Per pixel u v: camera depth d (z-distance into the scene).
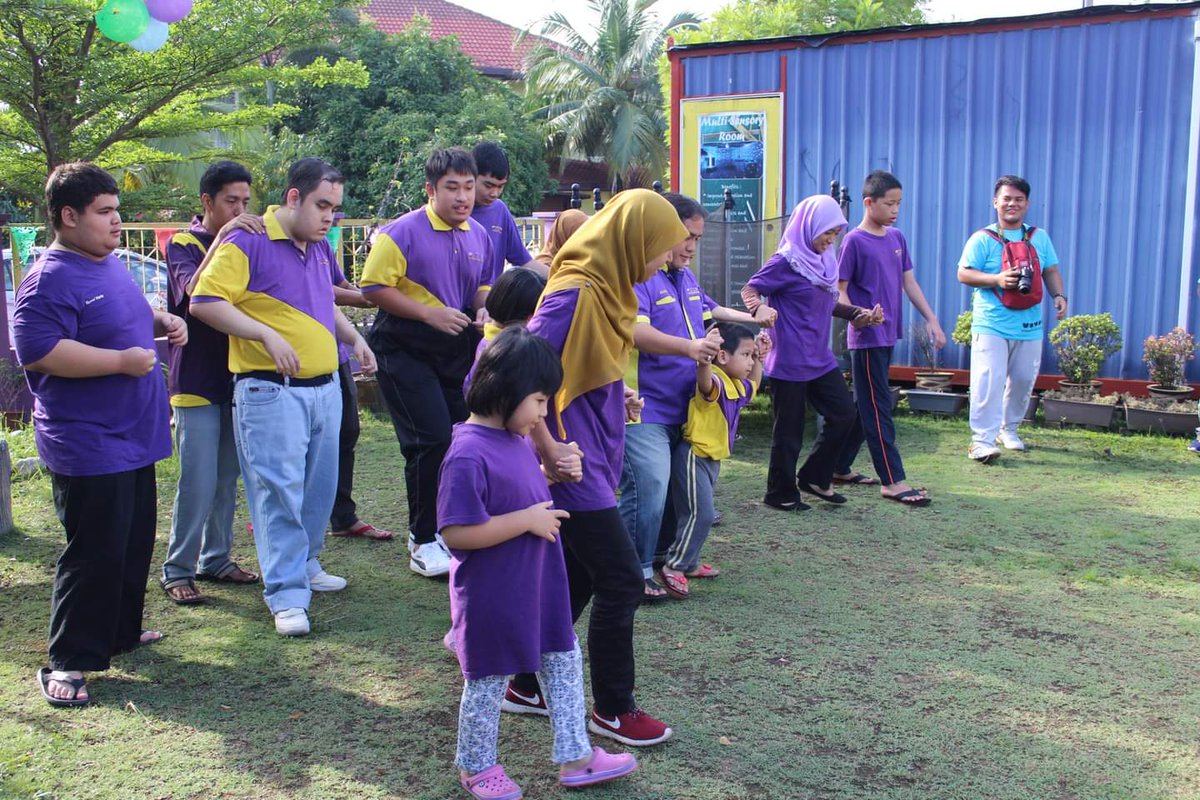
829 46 9.17
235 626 4.19
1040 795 2.97
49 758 3.12
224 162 4.42
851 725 3.38
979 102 8.70
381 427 8.09
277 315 4.05
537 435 2.94
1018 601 4.54
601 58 29.52
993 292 7.09
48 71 14.15
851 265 6.09
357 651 3.95
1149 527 5.64
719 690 3.63
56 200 3.42
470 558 2.81
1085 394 8.24
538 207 29.02
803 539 5.43
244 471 4.18
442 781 3.03
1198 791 2.99
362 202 23.28
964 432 8.11
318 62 16.08
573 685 2.97
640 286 4.23
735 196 9.73
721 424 4.43
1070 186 8.49
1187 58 7.98
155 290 8.65
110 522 3.52
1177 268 8.23
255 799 2.92
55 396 3.45
